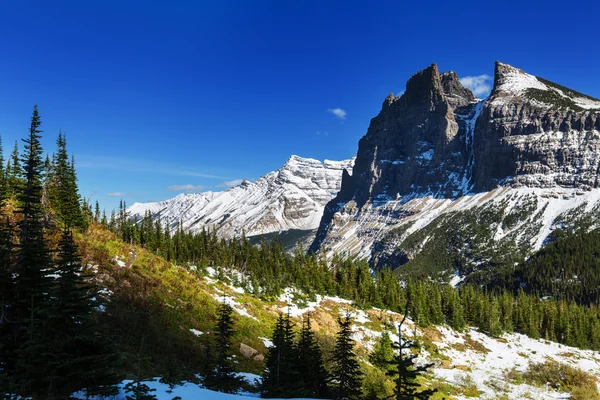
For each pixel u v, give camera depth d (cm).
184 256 10325
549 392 6341
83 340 2047
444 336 9069
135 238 10300
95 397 2033
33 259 2289
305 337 3544
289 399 2906
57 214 6262
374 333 7888
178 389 2436
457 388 5969
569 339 11488
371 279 12188
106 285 4372
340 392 3131
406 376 2184
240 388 3409
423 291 11450
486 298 12756
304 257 13500
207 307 5562
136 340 3497
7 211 4800
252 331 5425
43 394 1934
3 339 2147
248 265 11581
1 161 6506
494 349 9125
